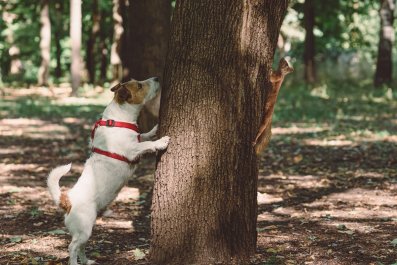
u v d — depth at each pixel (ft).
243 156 8.75
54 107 33.45
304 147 19.33
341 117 26.78
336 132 22.21
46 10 50.75
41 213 12.04
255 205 9.02
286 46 63.52
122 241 10.33
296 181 14.62
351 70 49.06
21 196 13.41
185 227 8.74
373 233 10.25
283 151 18.67
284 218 11.44
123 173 9.12
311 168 16.06
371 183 14.08
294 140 20.58
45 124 26.35
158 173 8.89
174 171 8.73
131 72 16.29
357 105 31.42
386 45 38.65
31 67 71.56
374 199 12.64
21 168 16.48
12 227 11.22
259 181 14.74
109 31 59.06
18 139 21.98
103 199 9.06
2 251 9.91
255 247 9.13
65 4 58.80
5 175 15.56
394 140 19.94
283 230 10.57
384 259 9.10
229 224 8.80
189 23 8.63
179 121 8.69
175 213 8.75
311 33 42.14
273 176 15.28
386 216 11.32
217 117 8.60
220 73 8.57
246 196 8.87
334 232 10.36
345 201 12.54
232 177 8.73
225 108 8.61
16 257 9.58
